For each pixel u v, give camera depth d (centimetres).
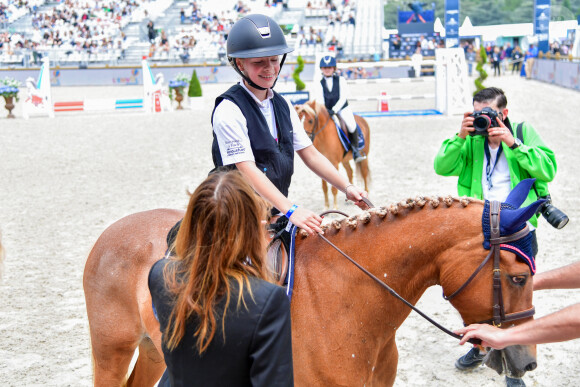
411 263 221
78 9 4000
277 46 241
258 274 167
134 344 272
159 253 258
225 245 159
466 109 1647
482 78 1845
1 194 912
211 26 3884
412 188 855
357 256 227
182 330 159
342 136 768
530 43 3450
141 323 263
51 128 1664
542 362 391
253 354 156
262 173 238
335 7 4138
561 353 402
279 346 157
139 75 3136
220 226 160
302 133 268
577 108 1670
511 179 333
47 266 596
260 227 167
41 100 1923
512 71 3391
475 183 344
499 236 205
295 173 1023
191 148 1285
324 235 236
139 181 977
